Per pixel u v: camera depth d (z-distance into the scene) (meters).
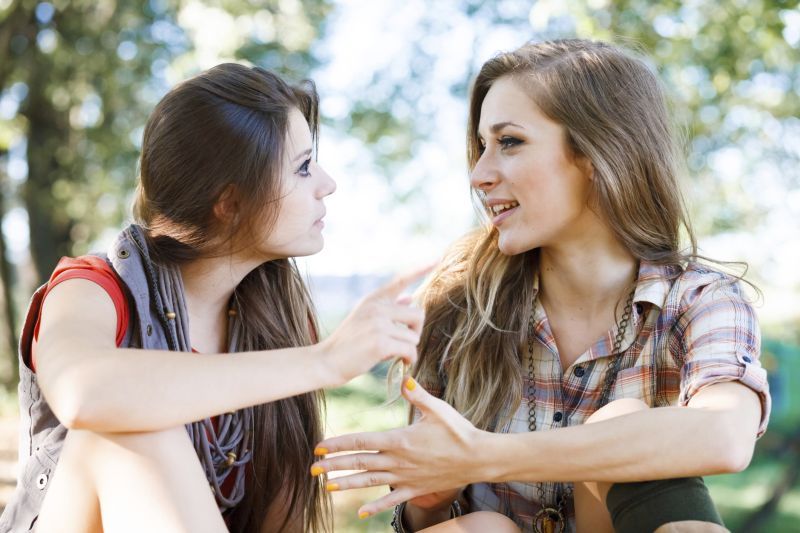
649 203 1.79
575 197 1.76
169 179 1.68
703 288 1.75
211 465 1.71
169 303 1.66
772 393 8.05
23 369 1.64
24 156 10.34
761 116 7.61
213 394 1.37
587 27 6.00
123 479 1.39
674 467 1.43
